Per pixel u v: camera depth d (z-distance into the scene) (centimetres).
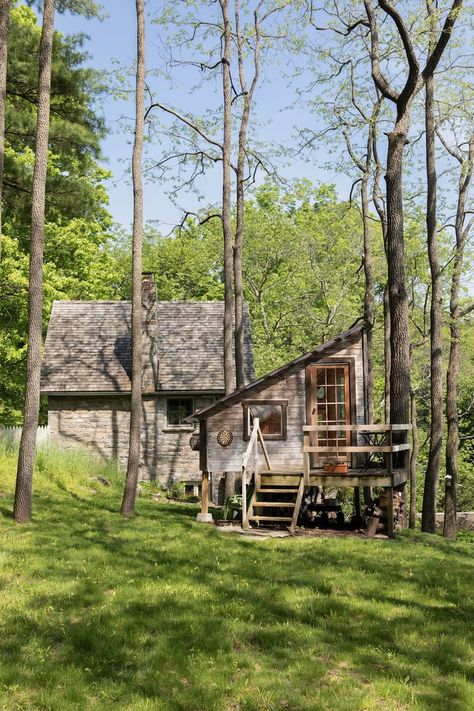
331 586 1108
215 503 2789
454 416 2389
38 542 1345
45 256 3650
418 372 3525
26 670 769
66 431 2917
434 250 2256
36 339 1602
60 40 2481
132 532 1521
